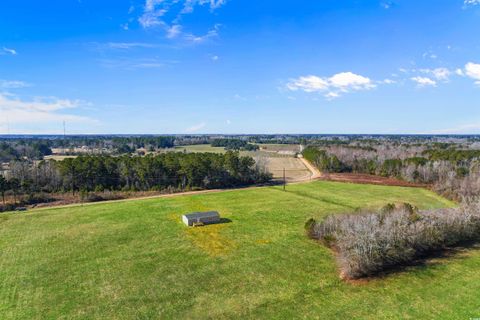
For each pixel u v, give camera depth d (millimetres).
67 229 46906
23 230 46500
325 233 41594
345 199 66125
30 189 69438
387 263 34562
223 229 46688
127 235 44344
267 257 37438
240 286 31297
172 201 64125
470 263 35656
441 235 38906
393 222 36906
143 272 34000
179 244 41188
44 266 35281
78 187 74125
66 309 27625
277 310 27562
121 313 27109
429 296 29484
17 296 29516
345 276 33125
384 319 26188
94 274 33562
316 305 28266
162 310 27531
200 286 31297
